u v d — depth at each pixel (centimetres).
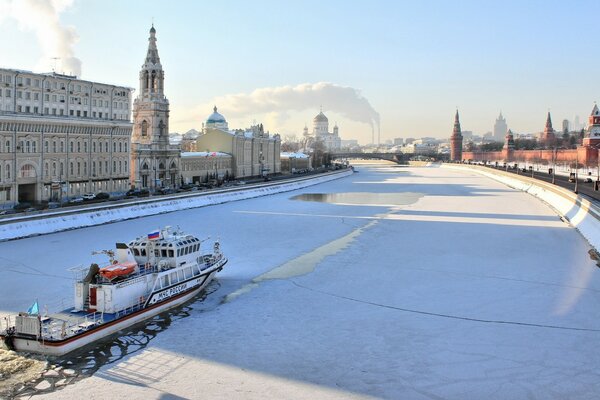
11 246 8738
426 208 14438
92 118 14725
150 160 17762
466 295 6147
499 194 18812
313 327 5141
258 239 9519
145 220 12106
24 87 12988
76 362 4338
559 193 14812
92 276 5194
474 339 4834
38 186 13038
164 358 4431
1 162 12025
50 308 5522
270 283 6619
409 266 7488
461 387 3941
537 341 4784
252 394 3834
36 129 12875
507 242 9256
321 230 10531
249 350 4600
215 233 10162
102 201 13150
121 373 4159
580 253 8369
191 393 3850
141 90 18288
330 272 7144
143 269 5675
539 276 6956
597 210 9894
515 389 3906
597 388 3922
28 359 4375
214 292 6262
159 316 5444
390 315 5472
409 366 4288
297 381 4034
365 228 10775
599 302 5872
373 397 3797
